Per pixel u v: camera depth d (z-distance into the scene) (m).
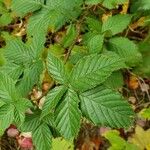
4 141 0.84
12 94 0.44
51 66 0.41
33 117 0.49
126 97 0.82
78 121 0.37
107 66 0.38
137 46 0.70
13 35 0.90
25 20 0.91
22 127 0.48
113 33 0.64
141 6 0.72
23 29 0.92
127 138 0.78
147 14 0.74
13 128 0.84
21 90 0.50
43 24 0.59
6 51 0.53
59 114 0.38
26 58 0.52
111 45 0.66
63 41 0.68
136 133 0.73
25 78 0.50
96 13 0.78
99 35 0.57
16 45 0.53
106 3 0.62
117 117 0.38
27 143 0.83
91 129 0.81
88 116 0.38
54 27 0.65
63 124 0.38
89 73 0.38
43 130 0.48
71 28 0.66
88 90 0.39
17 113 0.43
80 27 0.67
